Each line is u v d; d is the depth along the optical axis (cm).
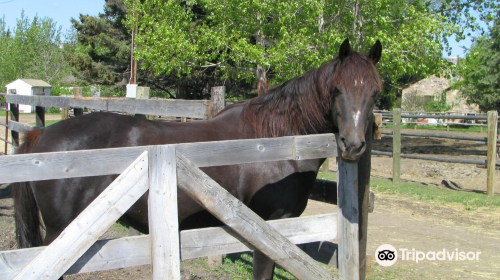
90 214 223
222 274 450
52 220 285
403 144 1702
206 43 1252
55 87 4247
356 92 280
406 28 1044
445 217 690
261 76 1216
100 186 287
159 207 236
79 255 222
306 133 333
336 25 1081
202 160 248
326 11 1059
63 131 294
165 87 2564
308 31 1057
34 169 213
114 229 597
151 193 235
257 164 317
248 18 1167
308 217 290
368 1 1039
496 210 721
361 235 342
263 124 334
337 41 993
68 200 283
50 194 281
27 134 312
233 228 256
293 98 333
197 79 2238
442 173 1056
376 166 1162
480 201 767
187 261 489
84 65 2488
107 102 555
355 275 303
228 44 1243
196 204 304
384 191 873
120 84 2550
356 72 283
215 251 262
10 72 4559
